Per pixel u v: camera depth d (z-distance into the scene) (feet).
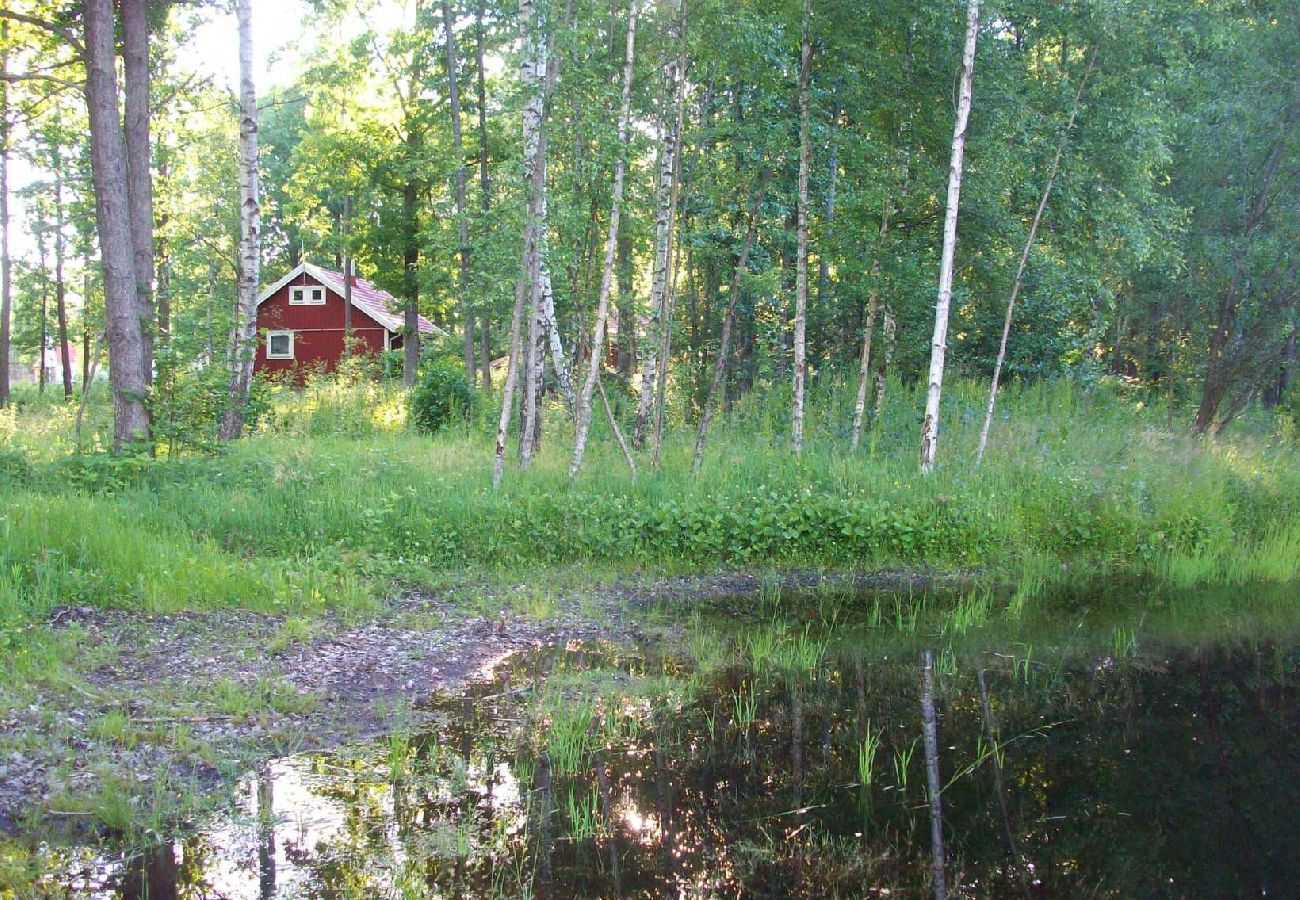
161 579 27.02
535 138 44.62
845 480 41.42
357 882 14.98
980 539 38.83
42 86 48.60
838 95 46.34
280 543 32.73
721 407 59.21
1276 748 21.58
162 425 40.14
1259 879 15.96
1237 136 55.36
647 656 26.99
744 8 41.22
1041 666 27.27
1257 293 58.03
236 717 20.75
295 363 104.63
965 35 42.65
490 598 31.27
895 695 24.63
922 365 62.23
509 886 15.05
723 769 19.84
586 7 38.19
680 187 48.67
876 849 16.79
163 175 75.25
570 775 19.26
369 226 85.25
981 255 48.78
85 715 19.95
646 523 36.81
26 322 115.14
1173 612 33.35
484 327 65.87
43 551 26.35
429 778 18.78
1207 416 58.39
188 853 15.64
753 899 15.06
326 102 79.61
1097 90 44.62
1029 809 18.44
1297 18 54.95
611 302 46.32
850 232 47.73
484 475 40.57
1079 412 54.49
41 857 15.20
